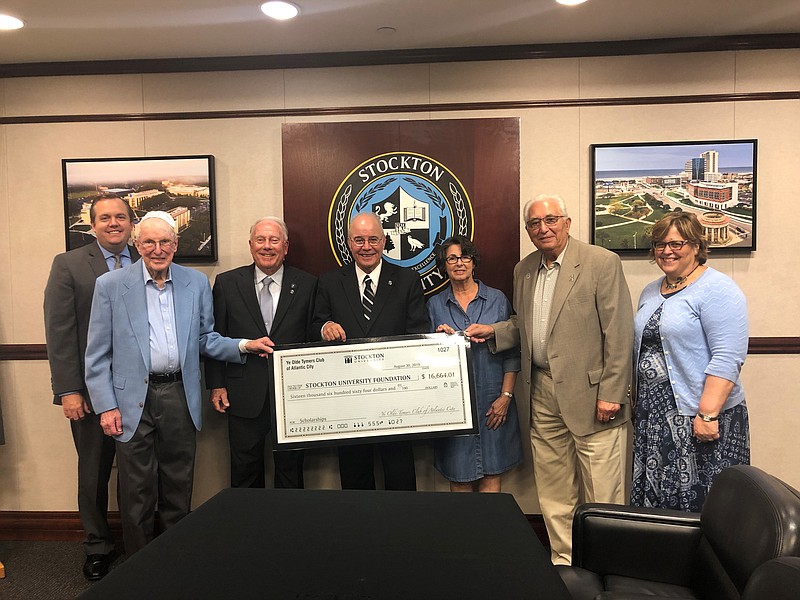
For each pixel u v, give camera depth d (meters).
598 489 2.44
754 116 2.86
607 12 2.53
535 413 2.61
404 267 2.95
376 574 1.08
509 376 2.64
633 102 2.89
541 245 2.45
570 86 2.91
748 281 2.90
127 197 3.02
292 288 2.70
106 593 1.02
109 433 2.39
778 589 1.03
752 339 2.89
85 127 3.05
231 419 2.71
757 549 1.32
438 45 2.88
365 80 2.97
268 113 3.00
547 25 2.66
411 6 2.44
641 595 1.54
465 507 1.44
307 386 2.51
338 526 1.32
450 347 2.52
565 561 2.60
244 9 2.44
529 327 2.56
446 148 2.93
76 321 2.61
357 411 2.49
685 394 2.14
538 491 2.66
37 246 3.09
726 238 2.86
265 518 1.37
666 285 2.28
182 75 3.02
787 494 1.38
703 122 2.88
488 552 1.18
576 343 2.42
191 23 2.57
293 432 2.48
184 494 2.50
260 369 2.66
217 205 3.04
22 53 2.90
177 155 3.02
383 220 2.96
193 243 3.00
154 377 2.44
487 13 2.52
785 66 2.84
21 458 3.12
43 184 3.08
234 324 2.68
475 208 2.94
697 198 2.87
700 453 2.12
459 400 2.50
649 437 2.20
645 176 2.88
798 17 2.62
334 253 2.98
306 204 2.97
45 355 3.09
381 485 3.01
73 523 3.10
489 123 2.91
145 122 3.04
